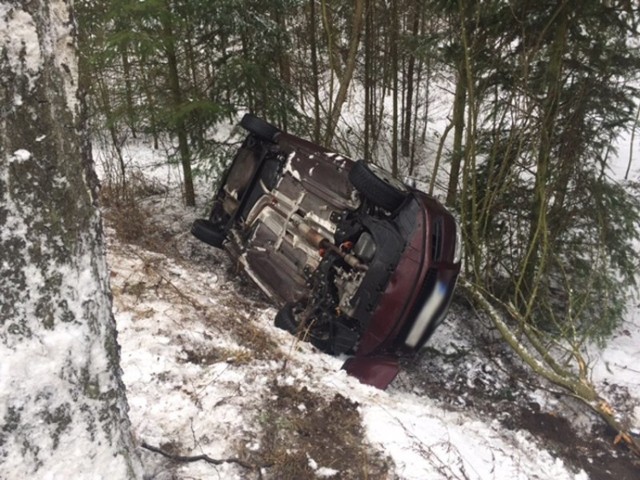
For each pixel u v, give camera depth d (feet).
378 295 12.17
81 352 4.59
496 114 17.71
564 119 15.90
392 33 30.12
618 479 11.19
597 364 15.25
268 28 21.40
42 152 3.98
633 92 15.76
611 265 16.88
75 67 4.21
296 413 9.43
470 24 16.65
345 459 8.55
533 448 11.36
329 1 26.11
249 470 7.90
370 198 12.57
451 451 9.29
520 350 14.01
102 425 4.97
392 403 10.85
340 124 34.60
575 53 15.53
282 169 15.99
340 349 12.84
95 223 4.66
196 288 14.67
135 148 32.45
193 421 8.64
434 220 12.24
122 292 12.69
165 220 21.83
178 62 21.33
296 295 14.17
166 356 10.24
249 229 16.24
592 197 16.29
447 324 16.62
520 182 17.38
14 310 4.12
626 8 14.30
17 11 3.62
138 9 17.54
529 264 16.75
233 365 10.44
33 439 4.42
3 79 3.65
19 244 4.03
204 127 21.85
